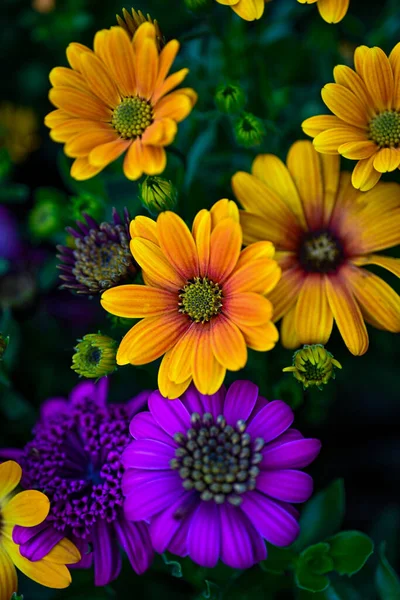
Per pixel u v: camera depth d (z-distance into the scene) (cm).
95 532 42
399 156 41
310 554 44
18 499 41
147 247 41
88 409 45
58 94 44
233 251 41
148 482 41
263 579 45
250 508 40
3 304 54
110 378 51
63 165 51
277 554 45
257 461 40
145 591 47
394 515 51
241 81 51
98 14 58
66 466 43
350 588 48
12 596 43
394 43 55
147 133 43
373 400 53
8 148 59
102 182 51
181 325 42
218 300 41
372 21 58
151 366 45
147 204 44
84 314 54
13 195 54
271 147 48
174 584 47
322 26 54
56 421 44
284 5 56
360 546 45
